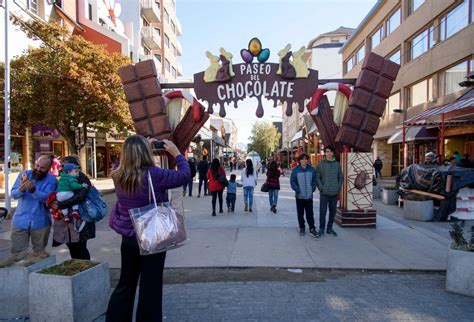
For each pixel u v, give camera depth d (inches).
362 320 151.1
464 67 708.0
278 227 339.3
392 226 341.4
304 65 338.0
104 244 279.9
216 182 408.8
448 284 182.9
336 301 171.0
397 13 1027.3
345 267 221.1
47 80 567.5
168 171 127.3
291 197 587.2
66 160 191.3
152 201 124.7
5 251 252.7
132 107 328.2
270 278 204.2
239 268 222.5
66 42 616.7
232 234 310.3
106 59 617.0
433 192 393.7
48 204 181.6
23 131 687.1
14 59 622.8
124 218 124.6
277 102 342.0
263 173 1530.5
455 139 768.9
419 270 217.0
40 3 813.2
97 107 612.7
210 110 340.5
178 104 347.9
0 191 641.0
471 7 677.9
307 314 157.0
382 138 1169.4
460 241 189.2
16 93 560.1
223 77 335.3
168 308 163.9
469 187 388.2
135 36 1475.1
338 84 341.1
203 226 346.3
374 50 1193.4
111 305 125.3
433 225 354.9
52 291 139.2
